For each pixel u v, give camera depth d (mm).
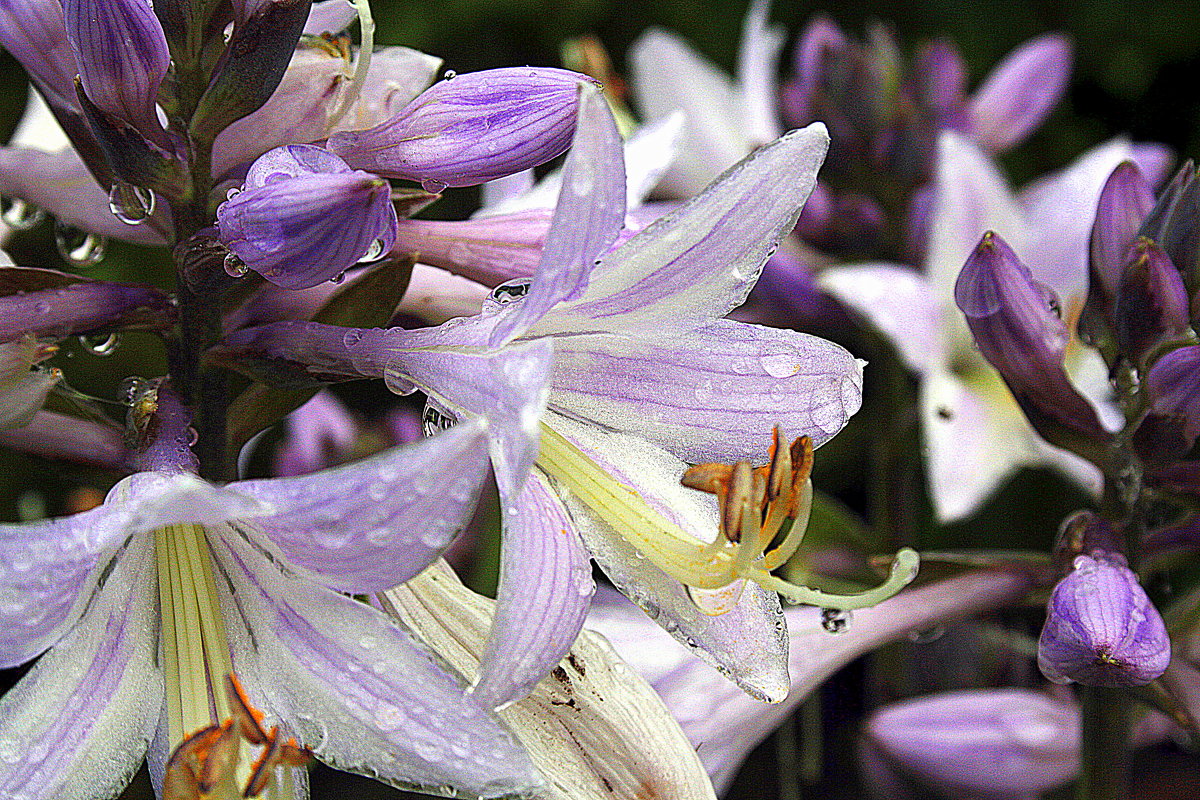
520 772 252
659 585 268
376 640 255
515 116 267
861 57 442
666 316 265
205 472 279
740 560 261
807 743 382
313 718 257
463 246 283
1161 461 303
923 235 424
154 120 270
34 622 247
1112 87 663
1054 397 309
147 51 264
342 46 284
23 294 271
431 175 271
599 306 263
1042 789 337
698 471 263
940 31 670
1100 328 312
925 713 340
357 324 280
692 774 272
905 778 348
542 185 305
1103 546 301
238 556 260
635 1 686
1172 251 304
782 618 270
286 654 258
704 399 270
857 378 271
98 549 244
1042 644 287
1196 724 305
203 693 260
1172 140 670
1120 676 282
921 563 317
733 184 258
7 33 277
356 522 245
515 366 249
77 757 254
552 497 263
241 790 257
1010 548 499
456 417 258
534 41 697
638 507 266
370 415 541
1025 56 465
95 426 283
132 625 259
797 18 685
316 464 406
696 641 268
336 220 251
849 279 387
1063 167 656
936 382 382
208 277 269
